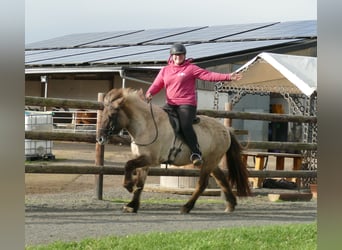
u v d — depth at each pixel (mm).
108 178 14320
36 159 16859
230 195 9516
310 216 9242
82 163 16578
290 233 6906
